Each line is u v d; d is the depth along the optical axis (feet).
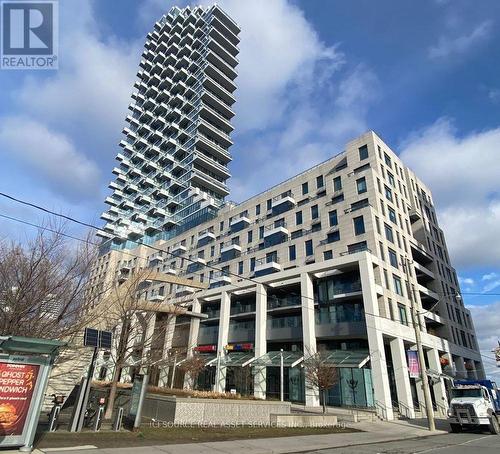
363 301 110.83
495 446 47.75
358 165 145.79
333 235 137.59
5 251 44.29
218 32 413.80
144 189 361.10
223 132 370.73
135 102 463.01
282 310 132.36
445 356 136.98
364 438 54.75
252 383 118.01
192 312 154.10
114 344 61.57
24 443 28.94
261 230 173.68
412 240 150.61
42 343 30.81
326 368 91.25
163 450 33.09
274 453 37.06
